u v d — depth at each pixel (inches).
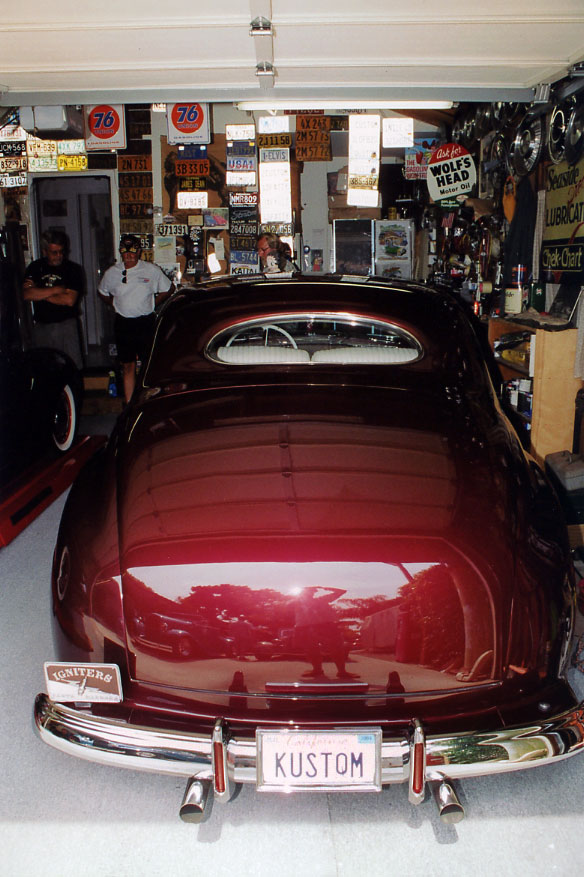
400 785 88.6
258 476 83.8
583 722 75.9
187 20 135.4
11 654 116.9
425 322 116.1
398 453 88.5
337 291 120.3
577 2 126.3
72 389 214.2
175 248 352.2
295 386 106.3
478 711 75.3
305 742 70.3
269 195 348.5
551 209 206.1
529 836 80.3
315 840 79.9
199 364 113.4
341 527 75.4
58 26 138.4
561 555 83.1
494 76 176.7
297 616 71.2
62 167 344.5
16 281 293.4
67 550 82.7
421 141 355.6
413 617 71.4
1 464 173.0
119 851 78.7
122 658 75.4
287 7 129.0
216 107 343.3
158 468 87.7
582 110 175.2
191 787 76.8
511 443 100.0
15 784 88.8
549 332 158.9
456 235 310.2
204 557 73.2
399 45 151.4
